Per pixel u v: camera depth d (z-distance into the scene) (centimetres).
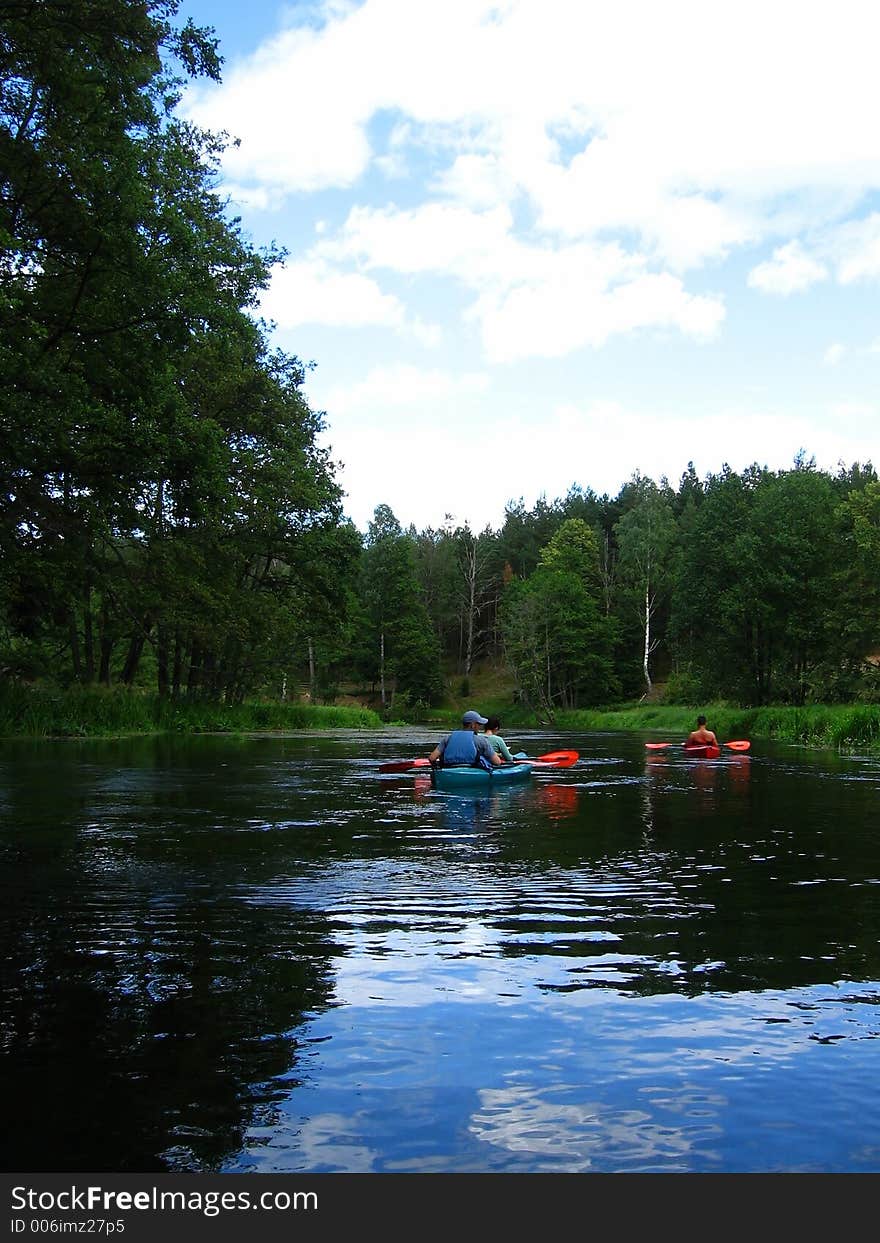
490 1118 234
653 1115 236
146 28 1639
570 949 383
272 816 799
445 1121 232
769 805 930
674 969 356
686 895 487
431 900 472
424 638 7900
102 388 1933
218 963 358
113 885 501
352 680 8312
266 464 3145
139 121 1841
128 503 2020
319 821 772
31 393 1709
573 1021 299
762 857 611
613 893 491
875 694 4112
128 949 377
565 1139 223
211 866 558
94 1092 246
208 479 2081
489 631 9775
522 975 348
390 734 3212
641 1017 303
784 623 4334
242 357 3084
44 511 1983
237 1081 253
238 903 461
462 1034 288
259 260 2884
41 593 2542
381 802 924
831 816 841
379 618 7906
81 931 404
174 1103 240
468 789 1078
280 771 1298
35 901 462
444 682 8444
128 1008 308
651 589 7681
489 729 1289
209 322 2077
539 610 7050
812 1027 295
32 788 1025
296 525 3422
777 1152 219
